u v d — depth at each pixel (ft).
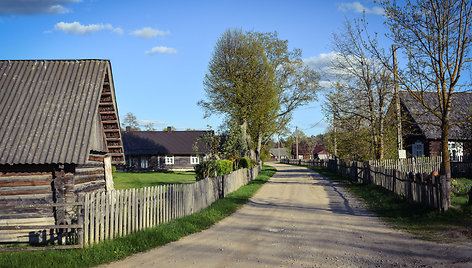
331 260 26.27
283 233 36.50
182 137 198.49
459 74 49.55
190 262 26.96
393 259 25.85
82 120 38.63
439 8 49.98
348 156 111.24
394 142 91.56
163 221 40.45
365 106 86.63
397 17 53.31
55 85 42.65
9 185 37.22
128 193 35.06
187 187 47.60
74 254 29.17
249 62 137.39
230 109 137.80
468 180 80.94
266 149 252.62
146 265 26.63
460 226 35.01
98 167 51.06
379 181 72.33
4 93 41.75
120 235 33.76
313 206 55.47
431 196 42.91
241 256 28.19
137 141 194.29
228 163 94.58
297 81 156.66
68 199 37.04
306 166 224.12
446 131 51.49
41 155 35.60
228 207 54.49
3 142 36.58
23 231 36.94
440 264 23.99
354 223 40.88
